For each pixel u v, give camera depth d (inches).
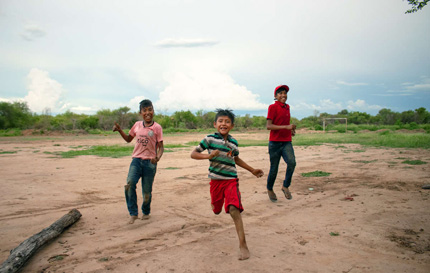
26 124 2240.4
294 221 169.9
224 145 137.8
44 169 383.9
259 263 118.7
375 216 173.3
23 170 375.9
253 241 141.6
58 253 131.9
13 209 202.2
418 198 210.5
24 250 123.8
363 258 121.0
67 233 157.2
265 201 217.3
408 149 606.5
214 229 160.1
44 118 2126.0
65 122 2092.8
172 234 153.6
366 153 543.2
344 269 112.3
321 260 120.2
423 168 342.6
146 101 181.8
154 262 121.3
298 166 392.2
